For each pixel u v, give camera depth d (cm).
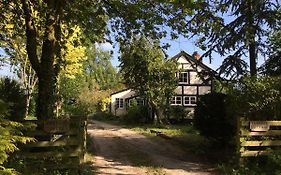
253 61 1995
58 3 1345
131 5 1403
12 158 994
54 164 1055
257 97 1329
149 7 1430
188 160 1557
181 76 4416
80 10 1517
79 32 1842
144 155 1678
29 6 1427
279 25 1911
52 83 1302
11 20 1550
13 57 2745
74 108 4144
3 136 686
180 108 4041
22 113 1466
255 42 1975
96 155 1634
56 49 1398
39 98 1278
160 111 3928
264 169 1178
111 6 1489
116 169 1289
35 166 1031
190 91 4406
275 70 1839
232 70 2019
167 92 3775
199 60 2100
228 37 1981
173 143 2116
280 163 1120
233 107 1405
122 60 3628
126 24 1581
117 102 5638
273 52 1852
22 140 737
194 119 1814
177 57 4403
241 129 1264
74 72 3306
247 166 1228
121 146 2033
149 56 3578
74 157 1073
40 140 1112
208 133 1734
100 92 6059
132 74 3656
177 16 1395
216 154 1642
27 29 1304
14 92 1463
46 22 1316
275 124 1280
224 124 1686
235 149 1434
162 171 1272
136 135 2741
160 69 3656
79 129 1073
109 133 2936
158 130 3020
